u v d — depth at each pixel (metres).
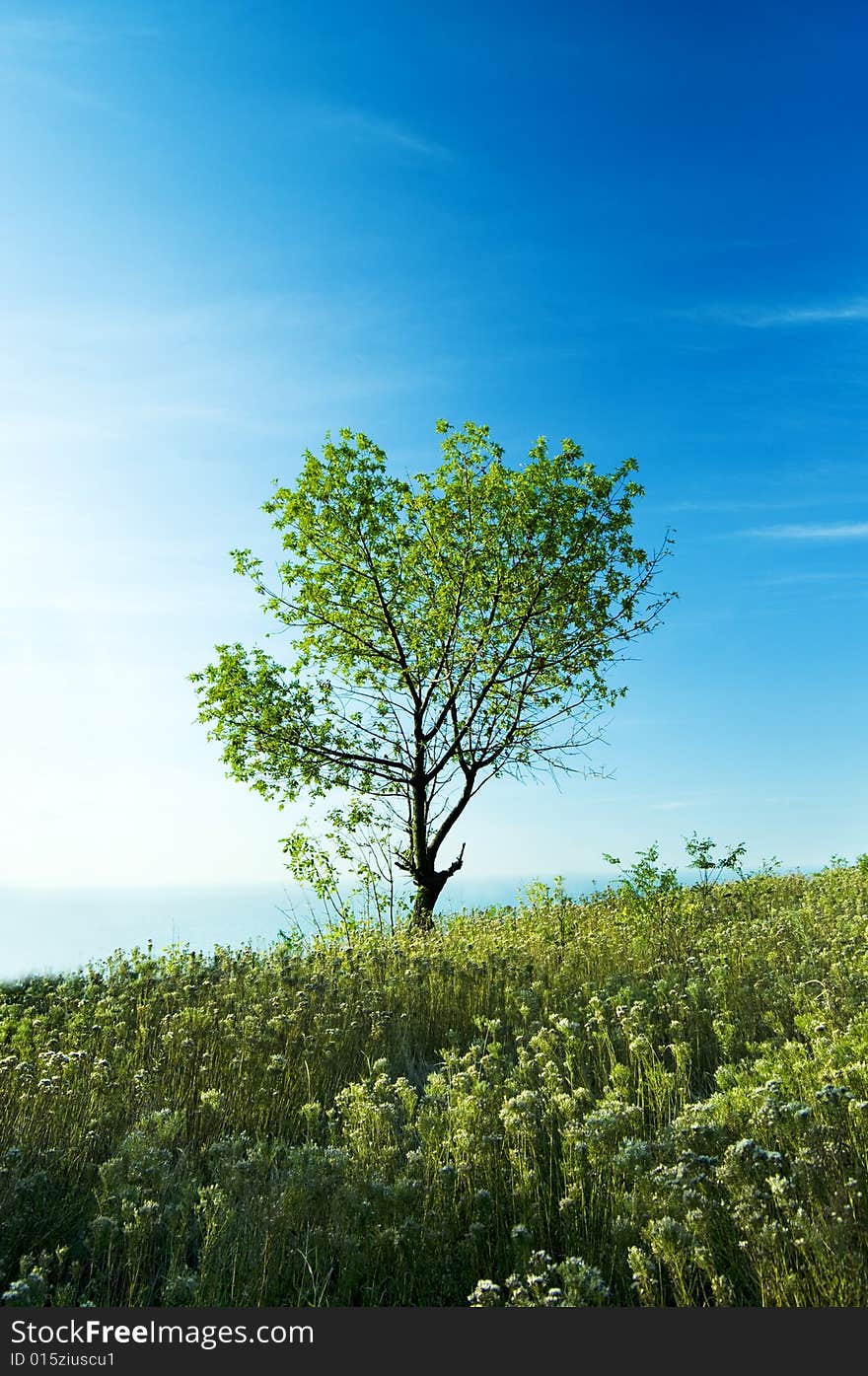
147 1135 5.39
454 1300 4.06
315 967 10.94
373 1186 4.57
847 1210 3.84
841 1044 5.79
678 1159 4.47
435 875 18.75
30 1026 8.93
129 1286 4.21
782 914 12.77
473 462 19.36
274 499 19.62
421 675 19.47
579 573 18.94
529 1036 7.62
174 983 10.66
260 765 18.58
